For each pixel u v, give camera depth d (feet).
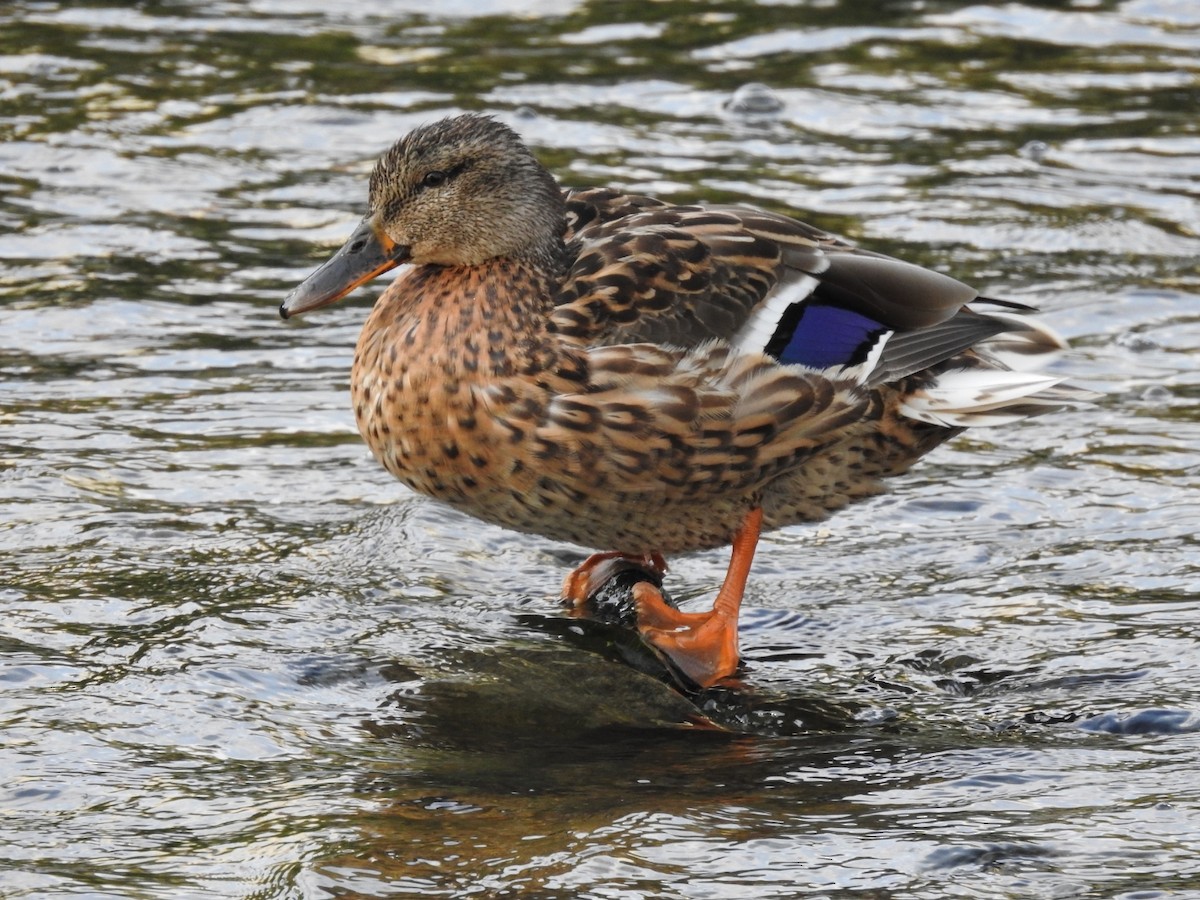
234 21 71.56
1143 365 44.91
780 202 54.95
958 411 32.86
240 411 41.70
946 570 34.45
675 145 59.62
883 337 32.78
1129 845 23.18
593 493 31.40
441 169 32.58
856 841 23.30
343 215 54.34
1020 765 26.12
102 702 27.58
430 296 32.09
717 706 29.17
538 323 31.07
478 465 31.27
